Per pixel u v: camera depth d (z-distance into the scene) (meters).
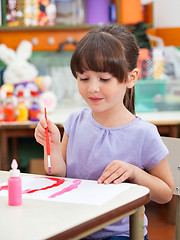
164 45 3.30
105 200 0.95
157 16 3.34
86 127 1.37
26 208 0.92
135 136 1.29
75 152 1.38
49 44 3.27
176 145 1.41
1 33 3.22
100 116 1.33
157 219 2.44
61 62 3.24
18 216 0.87
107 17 3.21
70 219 0.84
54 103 2.96
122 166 1.16
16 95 2.89
